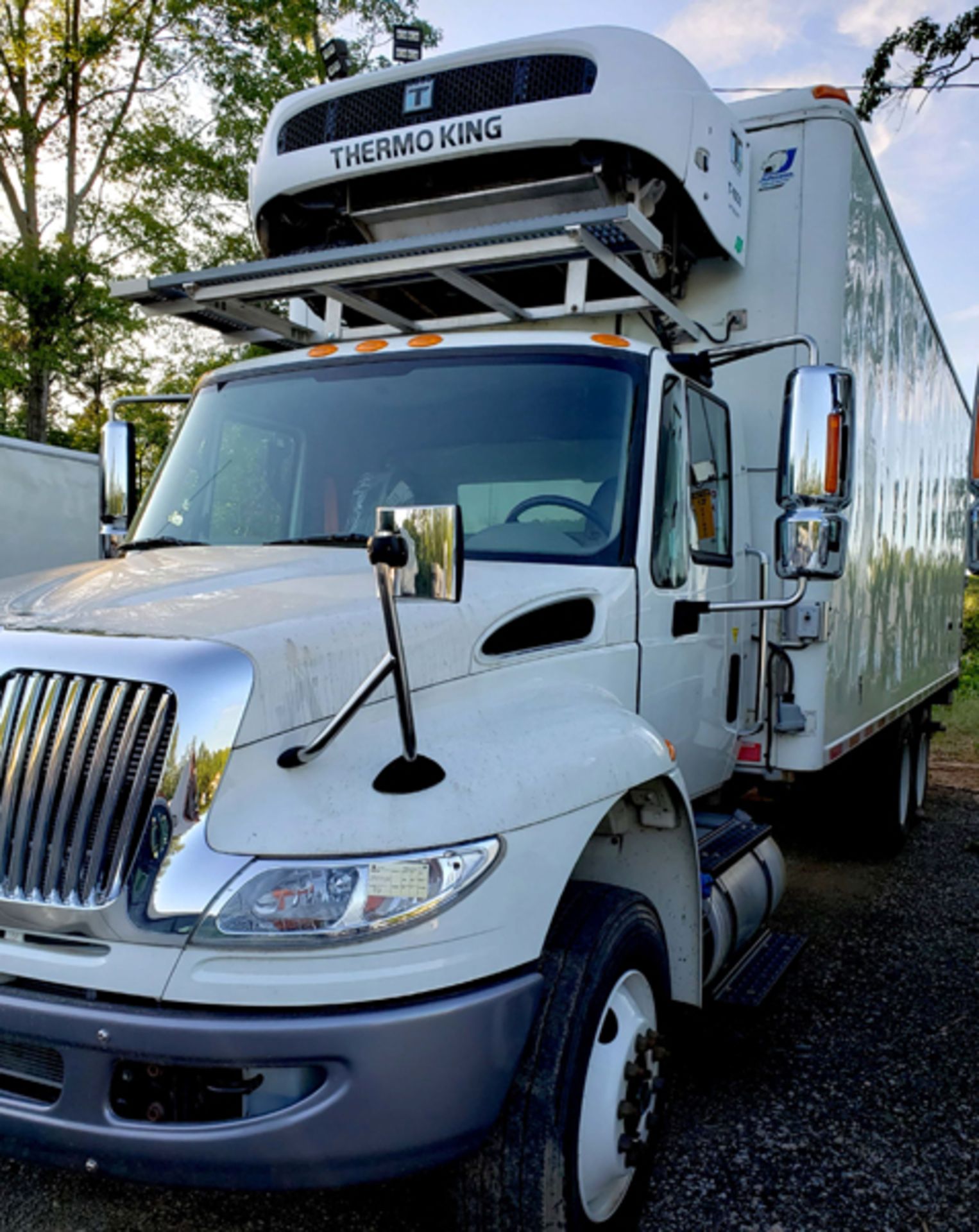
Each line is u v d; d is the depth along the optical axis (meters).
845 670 5.45
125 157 24.02
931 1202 3.27
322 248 5.11
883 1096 3.97
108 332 22.06
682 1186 3.32
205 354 24.22
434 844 2.26
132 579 2.97
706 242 4.76
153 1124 2.20
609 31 4.38
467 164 4.63
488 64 4.54
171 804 2.21
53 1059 2.27
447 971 2.23
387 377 3.94
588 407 3.68
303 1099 2.19
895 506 6.70
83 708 2.33
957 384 9.63
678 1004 3.53
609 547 3.53
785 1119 3.78
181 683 2.27
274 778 2.28
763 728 4.76
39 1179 3.31
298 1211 3.13
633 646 3.51
